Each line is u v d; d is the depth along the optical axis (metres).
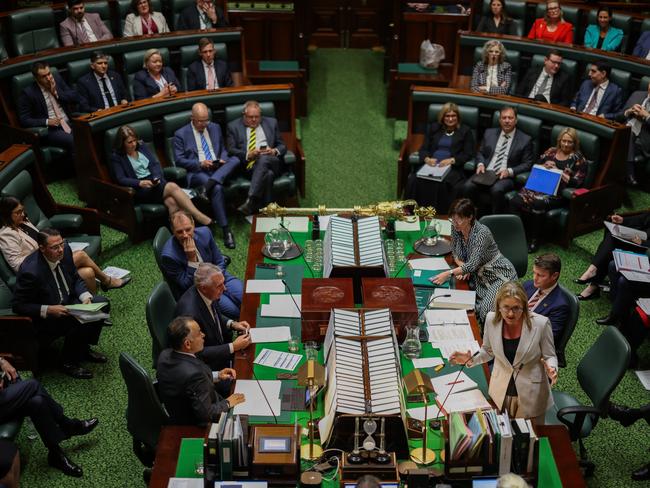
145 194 6.91
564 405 4.44
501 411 4.06
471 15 9.25
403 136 8.95
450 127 7.33
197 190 7.03
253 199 7.14
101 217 7.08
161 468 3.59
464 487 3.48
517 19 9.16
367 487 2.90
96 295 5.77
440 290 4.97
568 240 6.86
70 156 7.50
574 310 4.64
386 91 10.27
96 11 8.90
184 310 4.62
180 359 4.04
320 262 5.23
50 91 7.51
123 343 5.75
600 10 8.66
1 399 4.29
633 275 5.41
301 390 4.09
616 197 7.02
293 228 5.79
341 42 11.35
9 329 5.10
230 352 4.45
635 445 4.83
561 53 8.23
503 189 7.02
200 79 8.38
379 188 8.02
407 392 3.87
